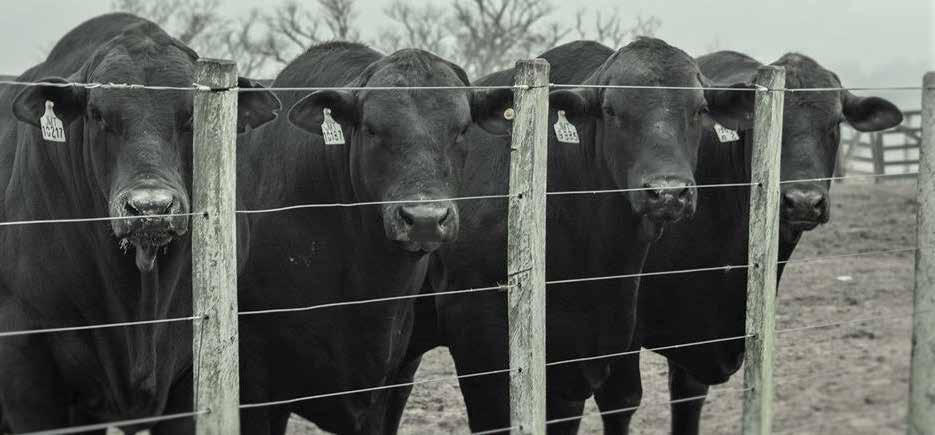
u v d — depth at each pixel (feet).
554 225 24.35
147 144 18.15
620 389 25.59
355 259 22.57
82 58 21.34
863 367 32.17
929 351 21.77
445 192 20.68
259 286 23.03
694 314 27.14
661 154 22.30
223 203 15.49
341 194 22.40
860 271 50.62
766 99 20.45
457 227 20.40
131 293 19.43
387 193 20.79
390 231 20.38
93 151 18.69
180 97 18.80
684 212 22.00
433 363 36.96
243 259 22.16
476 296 24.56
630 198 22.47
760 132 20.57
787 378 30.81
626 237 23.81
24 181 20.21
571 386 24.79
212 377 15.55
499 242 24.21
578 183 24.25
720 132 24.40
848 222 65.51
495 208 24.41
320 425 23.99
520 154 18.21
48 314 19.80
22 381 19.79
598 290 24.27
